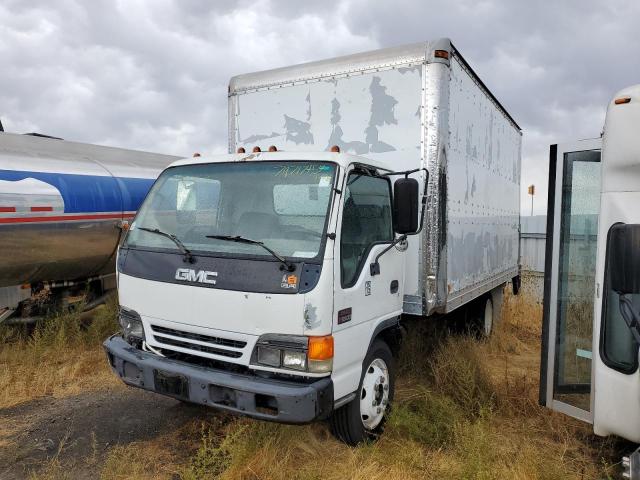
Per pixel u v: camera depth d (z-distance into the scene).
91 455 3.97
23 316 6.81
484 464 3.47
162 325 3.79
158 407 4.85
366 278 3.83
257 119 5.57
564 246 4.10
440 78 4.61
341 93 5.05
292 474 3.66
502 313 8.15
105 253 7.49
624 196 3.38
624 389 3.36
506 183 7.76
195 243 3.82
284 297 3.29
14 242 6.23
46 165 6.85
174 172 4.26
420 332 5.75
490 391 5.00
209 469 3.67
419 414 4.37
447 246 4.88
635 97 3.30
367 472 3.60
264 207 3.75
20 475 3.69
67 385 5.38
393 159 4.79
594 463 3.93
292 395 3.17
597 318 3.52
